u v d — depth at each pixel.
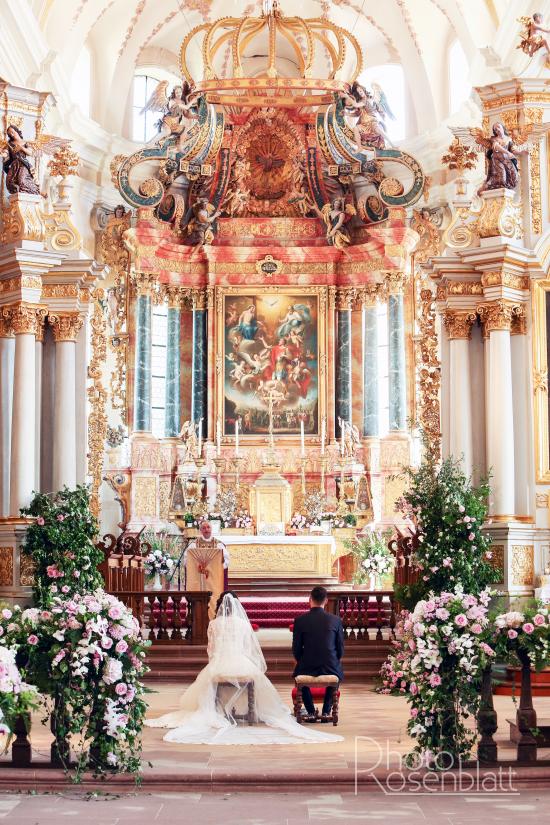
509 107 18.95
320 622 13.05
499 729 12.10
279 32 26.92
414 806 8.90
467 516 16.52
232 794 9.38
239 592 23.45
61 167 20.00
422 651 9.91
